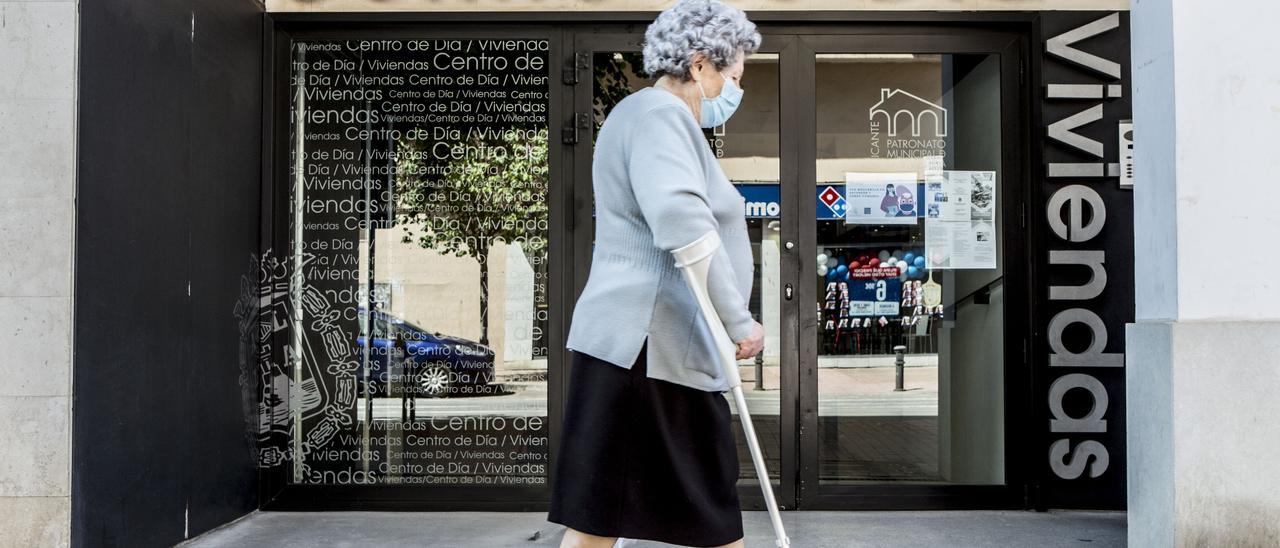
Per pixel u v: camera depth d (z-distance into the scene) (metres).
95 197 3.13
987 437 4.42
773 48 4.41
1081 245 4.32
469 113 4.42
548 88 4.40
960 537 3.89
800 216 4.40
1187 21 3.01
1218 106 3.00
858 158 4.42
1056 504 4.34
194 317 3.78
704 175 1.98
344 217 4.44
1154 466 3.08
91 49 3.11
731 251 2.03
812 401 4.39
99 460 3.16
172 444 3.62
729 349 1.89
